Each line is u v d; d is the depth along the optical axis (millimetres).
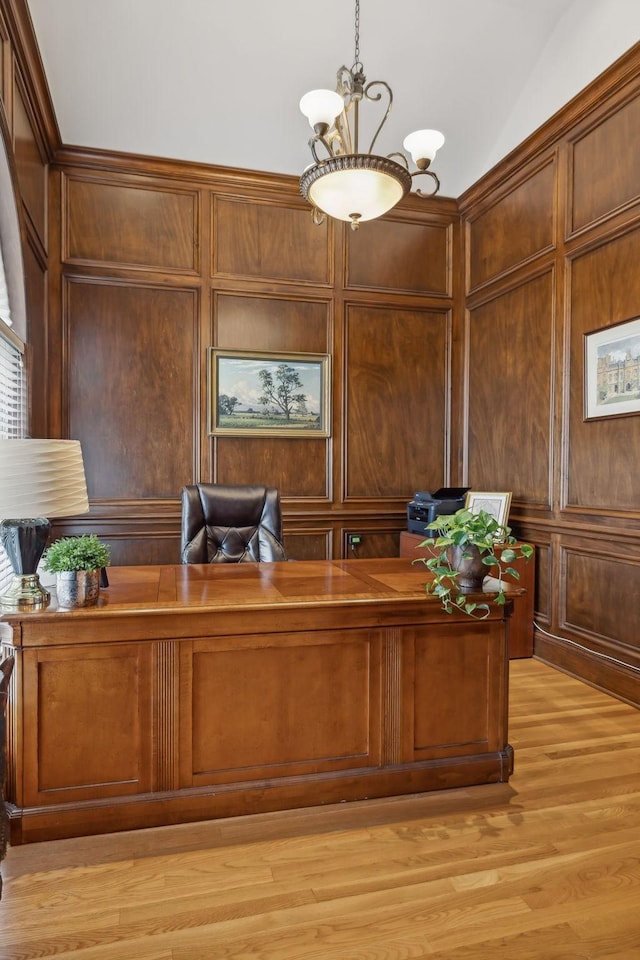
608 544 3197
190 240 4172
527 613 3770
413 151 2469
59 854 1795
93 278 3979
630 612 3059
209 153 4055
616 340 3162
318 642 2037
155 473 4129
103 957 1424
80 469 2049
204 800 1955
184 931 1507
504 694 2236
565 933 1510
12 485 1854
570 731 2684
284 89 3771
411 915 1566
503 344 4207
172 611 1871
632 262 3074
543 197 3764
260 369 4273
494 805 2082
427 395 4664
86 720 1875
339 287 4457
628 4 3014
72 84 3549
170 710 1928
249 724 2002
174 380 4156
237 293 4246
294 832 1919
